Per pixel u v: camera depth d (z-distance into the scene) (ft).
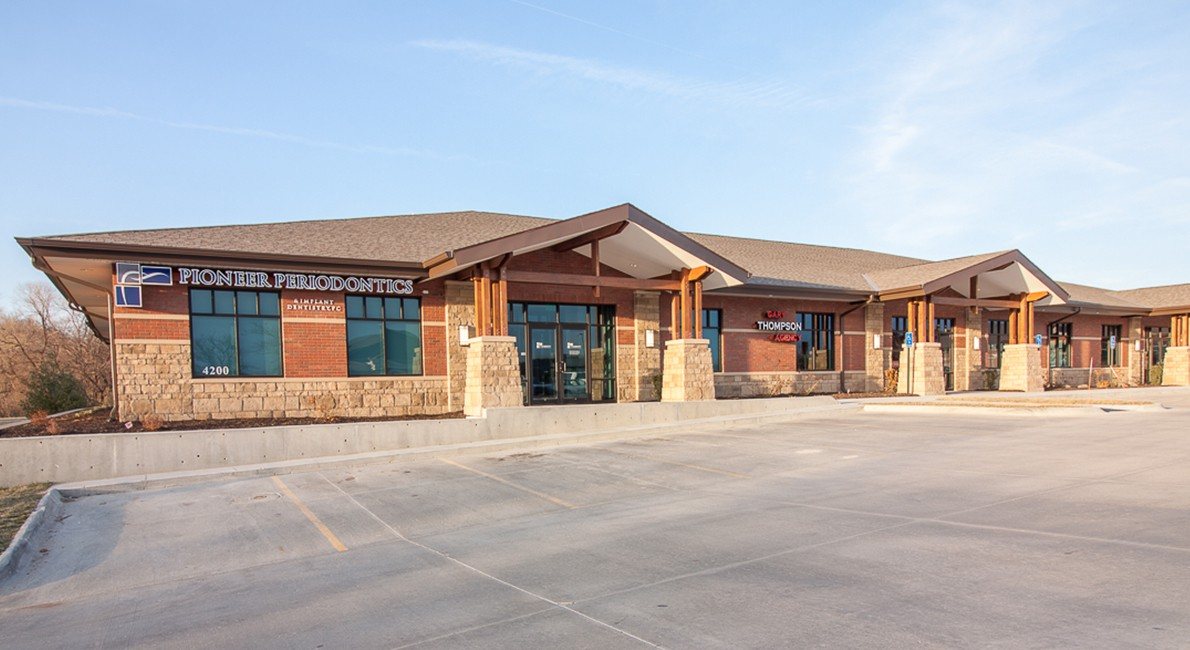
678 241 61.72
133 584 23.48
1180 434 45.57
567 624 17.44
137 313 51.01
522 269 66.08
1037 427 52.26
